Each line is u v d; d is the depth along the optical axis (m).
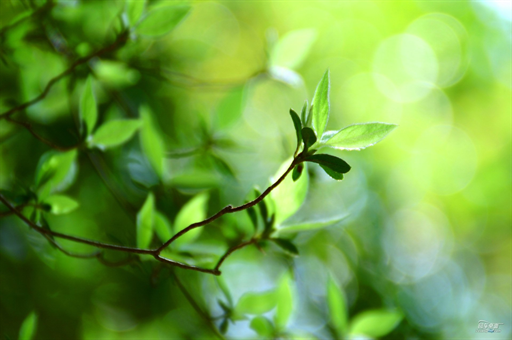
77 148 0.56
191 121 1.10
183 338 0.89
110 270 0.96
